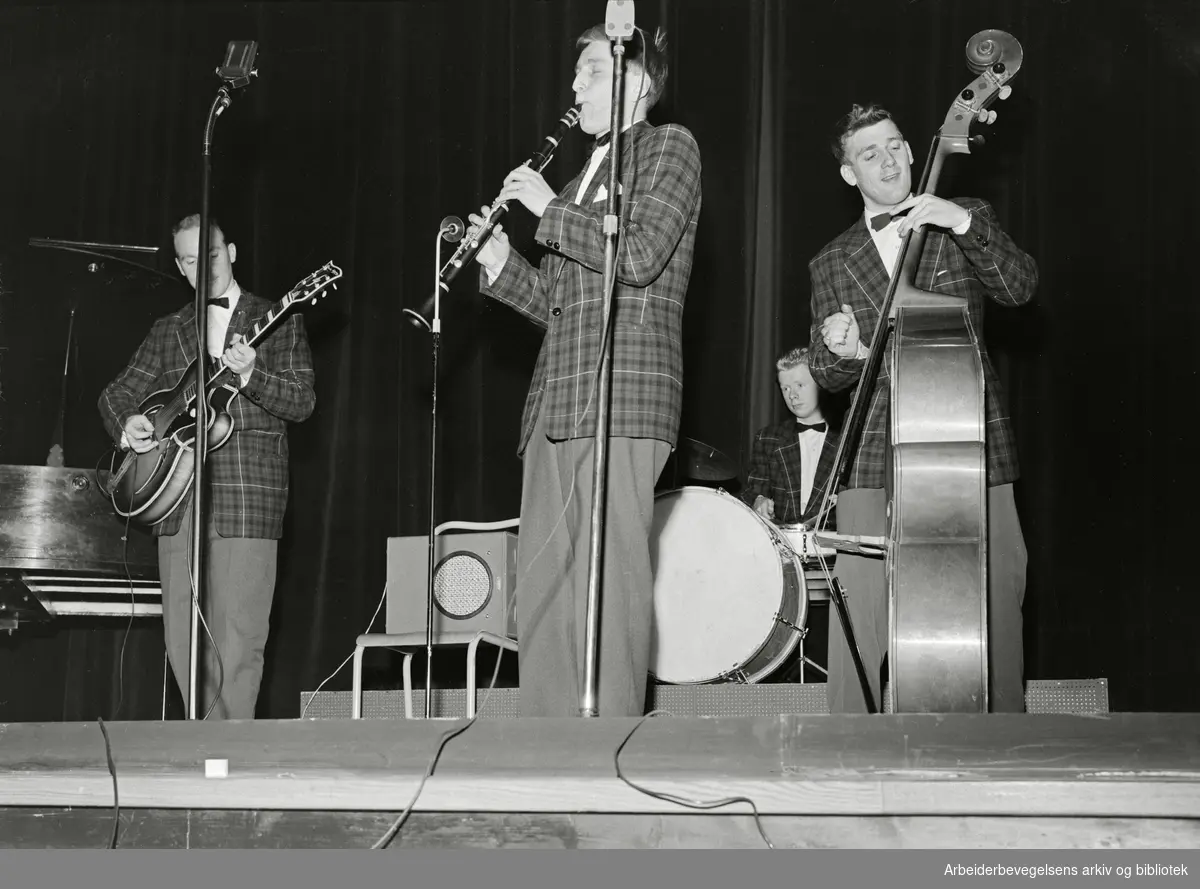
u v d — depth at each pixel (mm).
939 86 4086
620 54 2098
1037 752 1665
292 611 4398
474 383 4344
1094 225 4016
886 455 2400
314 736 1886
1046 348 4012
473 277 4383
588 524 2234
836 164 4133
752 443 4070
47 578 3635
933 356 2139
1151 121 3990
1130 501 3904
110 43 4734
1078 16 4062
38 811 2006
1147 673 3818
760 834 1728
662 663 3160
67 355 4332
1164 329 3934
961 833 1681
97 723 1988
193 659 2449
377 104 4559
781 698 2988
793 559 3221
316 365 4477
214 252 3455
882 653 2566
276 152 4598
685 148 2346
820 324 2705
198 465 2523
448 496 4309
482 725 1820
